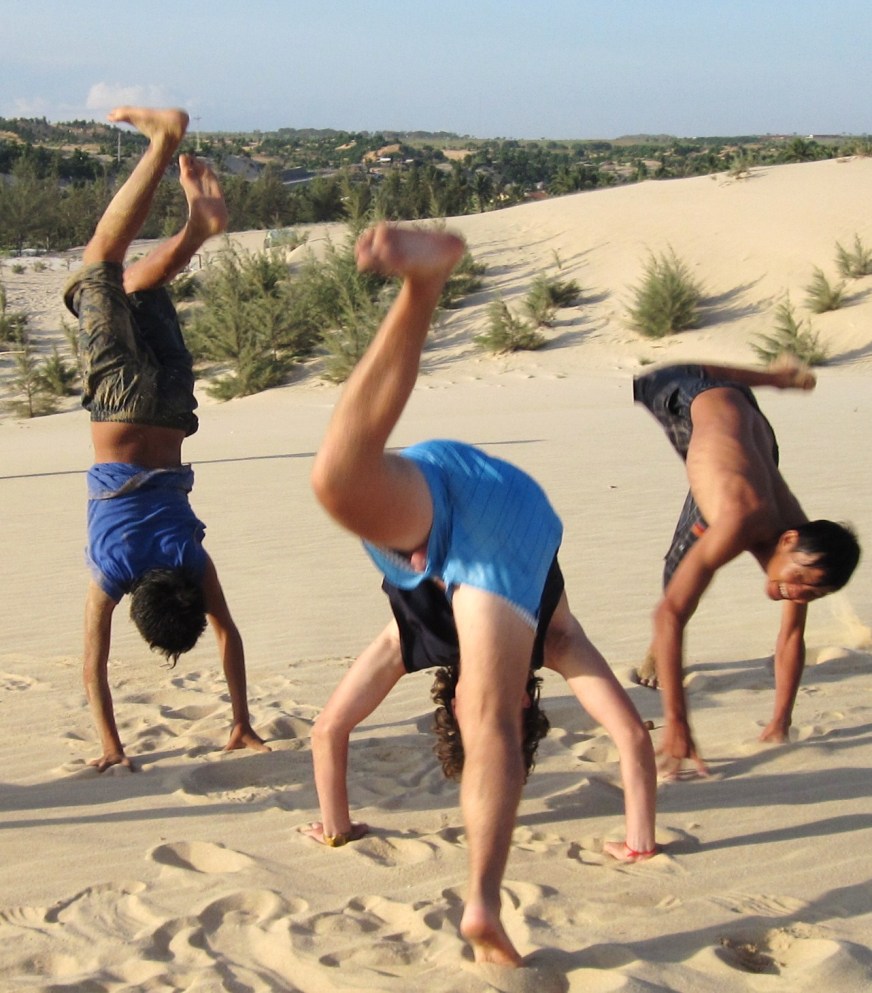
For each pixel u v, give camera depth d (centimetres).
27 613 768
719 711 520
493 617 319
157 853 392
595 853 382
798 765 447
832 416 1502
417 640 370
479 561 322
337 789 398
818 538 407
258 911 349
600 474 1140
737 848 379
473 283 3012
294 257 3609
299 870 376
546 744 489
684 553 507
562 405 1883
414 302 268
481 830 305
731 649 615
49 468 1478
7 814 434
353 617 712
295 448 1502
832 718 500
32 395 2561
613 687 385
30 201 5591
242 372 2509
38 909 353
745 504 412
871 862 363
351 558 868
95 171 8100
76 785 461
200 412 2317
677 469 1157
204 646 671
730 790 427
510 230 3450
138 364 474
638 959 305
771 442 470
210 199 474
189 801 440
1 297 3291
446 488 324
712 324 2578
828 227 2875
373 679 398
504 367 2475
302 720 529
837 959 299
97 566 473
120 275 485
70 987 302
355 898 353
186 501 489
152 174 475
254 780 465
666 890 350
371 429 281
